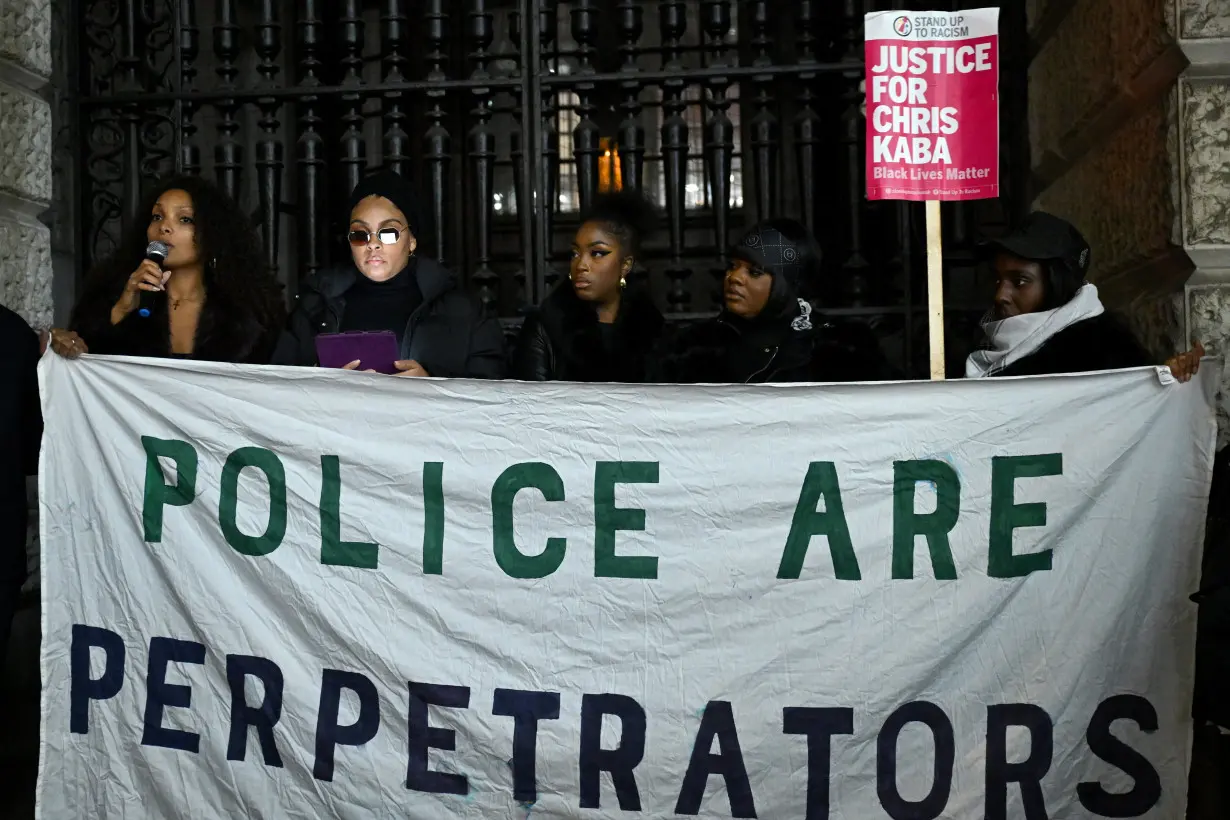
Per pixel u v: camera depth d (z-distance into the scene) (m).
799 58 5.35
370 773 3.29
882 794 3.22
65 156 5.44
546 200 5.35
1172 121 4.23
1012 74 5.80
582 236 4.28
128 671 3.43
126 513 3.45
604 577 3.31
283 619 3.36
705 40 6.17
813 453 3.30
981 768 3.21
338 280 4.00
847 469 3.29
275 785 3.33
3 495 3.62
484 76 5.40
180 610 3.41
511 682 3.29
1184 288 4.23
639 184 5.32
